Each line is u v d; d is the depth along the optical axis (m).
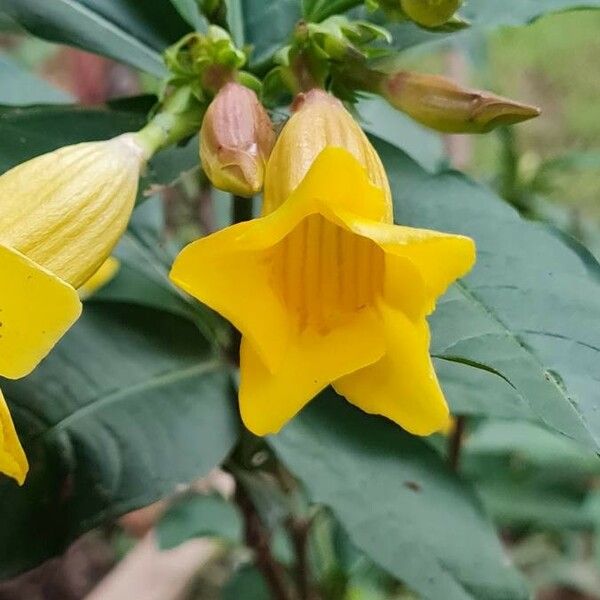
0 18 0.29
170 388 0.25
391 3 0.22
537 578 0.47
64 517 0.23
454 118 0.22
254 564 0.32
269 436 0.25
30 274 0.19
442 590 0.24
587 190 0.64
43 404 0.24
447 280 0.19
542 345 0.21
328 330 0.21
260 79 0.24
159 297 0.34
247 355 0.20
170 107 0.22
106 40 0.26
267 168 0.20
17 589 0.47
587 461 0.44
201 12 0.24
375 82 0.23
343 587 0.33
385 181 0.21
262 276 0.20
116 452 0.24
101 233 0.21
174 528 0.36
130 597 0.39
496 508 0.44
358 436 0.25
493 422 0.43
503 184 0.37
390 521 0.25
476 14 0.25
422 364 0.20
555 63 0.83
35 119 0.25
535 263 0.22
